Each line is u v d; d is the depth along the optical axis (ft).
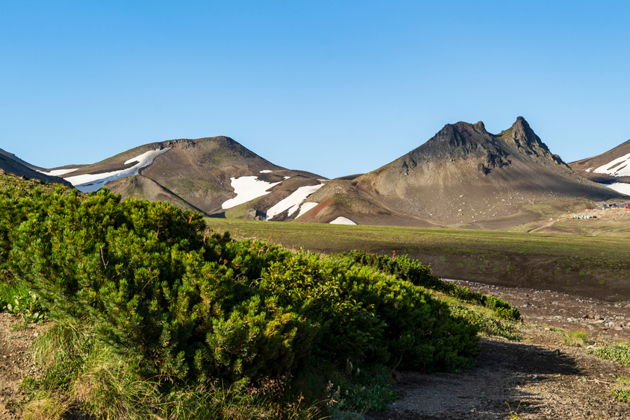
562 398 27.12
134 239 23.07
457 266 169.89
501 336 51.44
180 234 27.86
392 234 275.18
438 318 35.53
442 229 397.80
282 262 28.58
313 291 26.68
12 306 23.31
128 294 18.63
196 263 20.83
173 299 19.58
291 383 20.61
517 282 146.92
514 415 22.85
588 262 166.09
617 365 39.68
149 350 18.01
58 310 19.77
